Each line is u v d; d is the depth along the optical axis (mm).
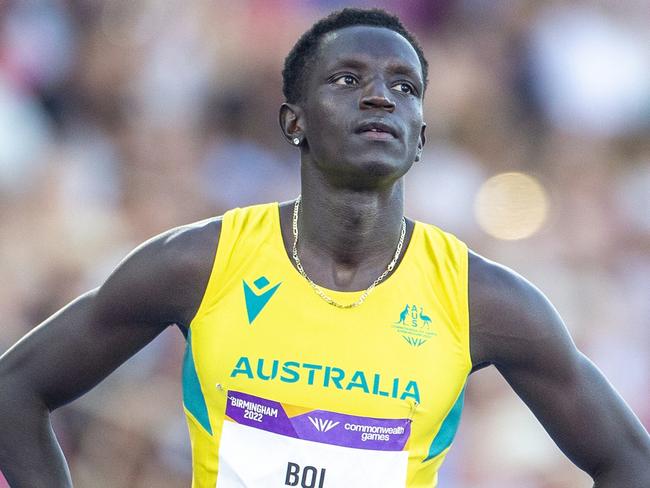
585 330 30141
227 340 13070
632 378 29438
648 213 34438
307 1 35875
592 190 34594
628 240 33875
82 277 28656
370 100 12805
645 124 36219
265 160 33750
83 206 31062
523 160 34906
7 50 33688
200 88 34531
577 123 35938
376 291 13219
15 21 34344
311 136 13219
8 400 13570
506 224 33312
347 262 13352
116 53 34688
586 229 33531
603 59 36406
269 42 35125
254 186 32938
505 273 13570
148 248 13492
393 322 13125
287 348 12984
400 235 13562
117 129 33781
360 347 12992
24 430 13633
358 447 12812
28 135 32531
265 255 13344
